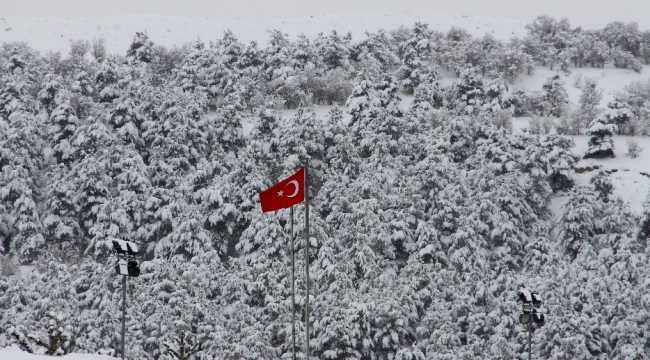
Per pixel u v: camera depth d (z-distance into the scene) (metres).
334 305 106.56
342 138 149.00
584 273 114.19
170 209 136.12
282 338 104.44
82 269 115.31
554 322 102.56
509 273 114.62
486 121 167.25
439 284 115.94
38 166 157.38
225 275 115.94
